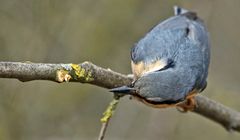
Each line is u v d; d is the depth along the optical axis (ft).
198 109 31.76
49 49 41.52
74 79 25.02
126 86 26.32
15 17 41.09
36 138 41.19
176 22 32.50
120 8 44.50
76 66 24.95
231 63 44.96
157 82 26.78
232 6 44.78
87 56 43.09
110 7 44.32
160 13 44.93
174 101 27.22
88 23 43.52
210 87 43.09
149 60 29.09
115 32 44.29
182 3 44.37
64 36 42.19
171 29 31.68
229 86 43.75
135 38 44.50
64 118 42.83
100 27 43.86
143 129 42.75
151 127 42.73
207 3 43.93
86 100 44.09
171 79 27.35
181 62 29.07
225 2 44.78
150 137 42.47
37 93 41.83
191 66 29.12
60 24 41.96
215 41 45.21
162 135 42.47
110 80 26.25
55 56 41.73
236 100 42.73
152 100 26.50
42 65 24.14
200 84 30.14
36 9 41.24
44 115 42.09
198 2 44.01
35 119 41.60
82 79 25.21
